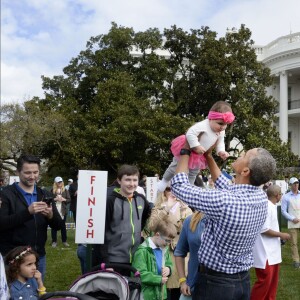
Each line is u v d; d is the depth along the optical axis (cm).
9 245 498
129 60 3166
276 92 4044
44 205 485
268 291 663
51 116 2850
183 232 461
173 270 571
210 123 422
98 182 499
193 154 420
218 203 335
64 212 1371
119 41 3138
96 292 425
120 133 2766
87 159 2922
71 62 3284
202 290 352
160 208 566
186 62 3331
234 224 333
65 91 3234
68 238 1570
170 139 2761
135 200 549
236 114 2780
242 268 352
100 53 3105
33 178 508
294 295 828
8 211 492
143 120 2748
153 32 3177
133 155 2886
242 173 356
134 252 529
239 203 336
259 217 347
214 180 424
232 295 345
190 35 3102
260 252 641
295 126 4075
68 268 1044
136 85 3047
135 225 537
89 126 2814
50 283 898
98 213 497
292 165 2928
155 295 493
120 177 543
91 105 3047
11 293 445
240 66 2842
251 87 2912
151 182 1041
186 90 3022
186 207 609
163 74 3100
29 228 501
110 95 2886
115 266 483
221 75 2819
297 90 4059
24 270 453
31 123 2805
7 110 2842
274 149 2680
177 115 2817
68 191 1406
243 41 2964
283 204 1110
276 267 666
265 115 3078
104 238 529
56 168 3362
